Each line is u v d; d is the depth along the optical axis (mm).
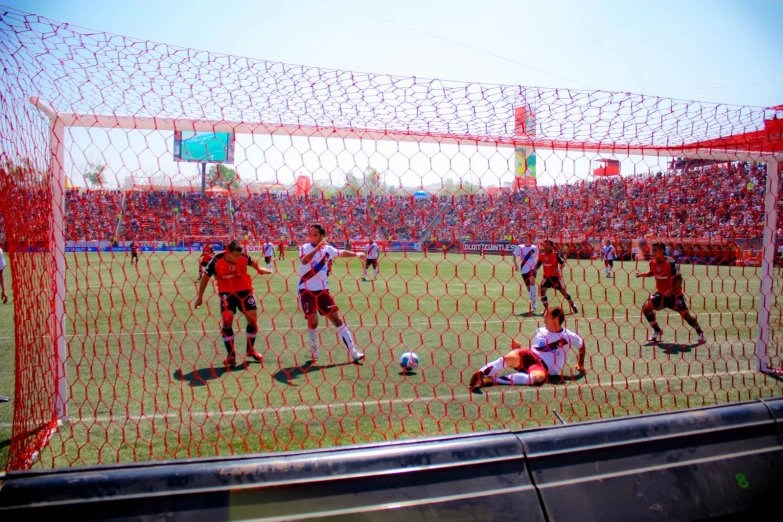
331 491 1857
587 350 6703
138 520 1735
